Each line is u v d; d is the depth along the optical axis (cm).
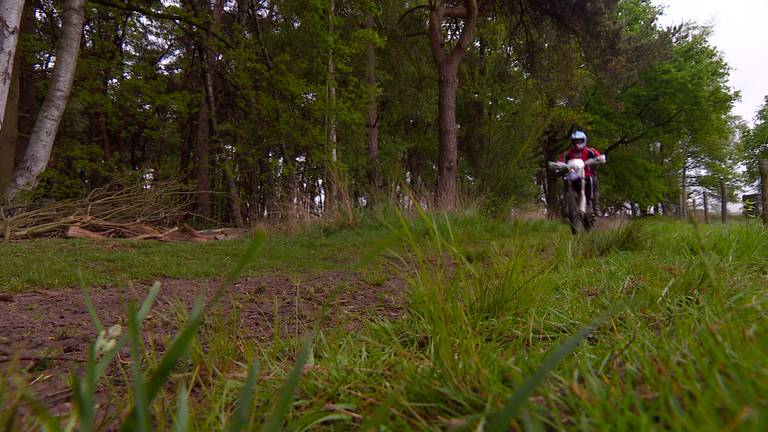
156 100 1224
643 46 1848
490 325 196
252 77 1202
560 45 1731
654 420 83
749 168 4362
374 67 1673
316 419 106
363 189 1180
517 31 1812
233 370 162
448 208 927
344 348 178
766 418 49
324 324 250
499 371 121
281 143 1210
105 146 1808
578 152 834
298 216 951
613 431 78
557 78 1864
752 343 91
